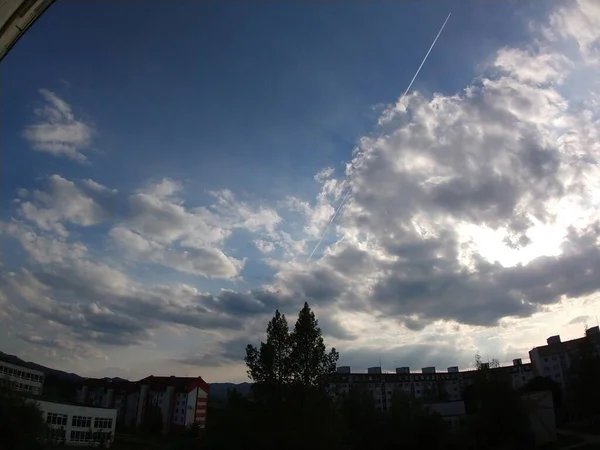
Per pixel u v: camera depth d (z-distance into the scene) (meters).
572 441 61.97
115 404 118.75
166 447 67.75
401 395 68.12
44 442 51.22
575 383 79.25
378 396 138.50
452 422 84.50
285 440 33.75
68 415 75.94
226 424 37.19
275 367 37.06
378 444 63.62
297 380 36.75
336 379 37.88
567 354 121.75
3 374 75.38
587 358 77.56
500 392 62.38
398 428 63.66
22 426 45.69
